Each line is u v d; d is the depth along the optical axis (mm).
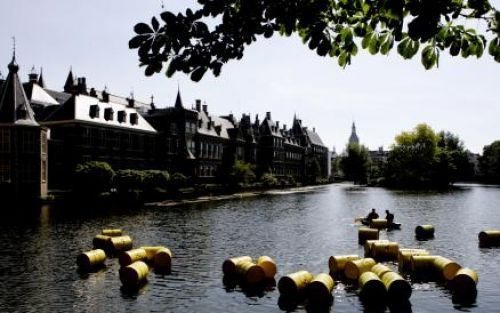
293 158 115375
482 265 17984
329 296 13281
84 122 49781
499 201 52938
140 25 3473
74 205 41656
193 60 3674
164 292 14242
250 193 71000
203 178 71500
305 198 59625
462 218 34594
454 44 4059
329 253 20516
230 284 15180
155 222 31266
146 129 60562
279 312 12398
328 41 3709
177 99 73250
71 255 19641
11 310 12469
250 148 88938
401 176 98125
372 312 12289
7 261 18422
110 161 53875
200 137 71188
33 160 42750
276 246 22281
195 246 22219
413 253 16906
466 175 133125
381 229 28250
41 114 54250
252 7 3598
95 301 13305
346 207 45312
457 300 13195
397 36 3469
